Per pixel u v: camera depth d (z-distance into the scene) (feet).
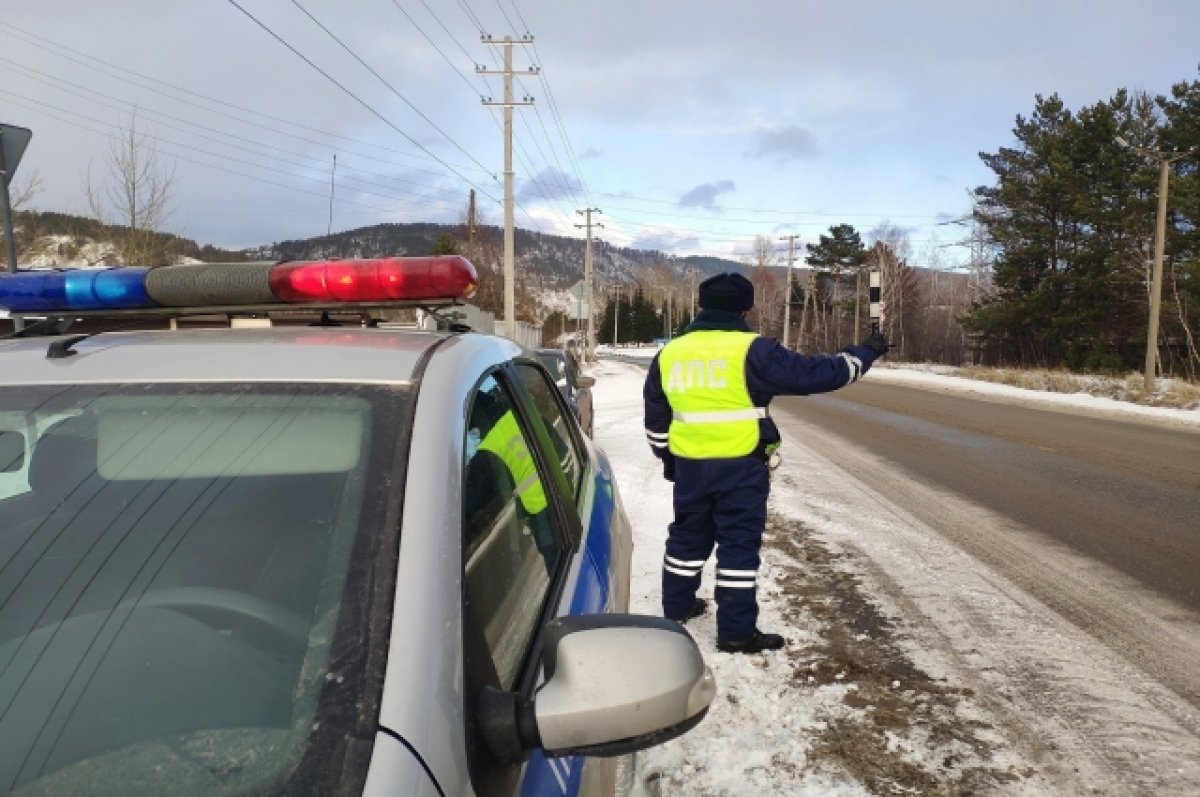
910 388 85.56
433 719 3.50
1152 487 26.12
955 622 13.71
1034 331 129.49
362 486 4.44
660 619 4.51
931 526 20.59
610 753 3.92
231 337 6.15
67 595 4.26
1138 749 9.59
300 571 4.15
